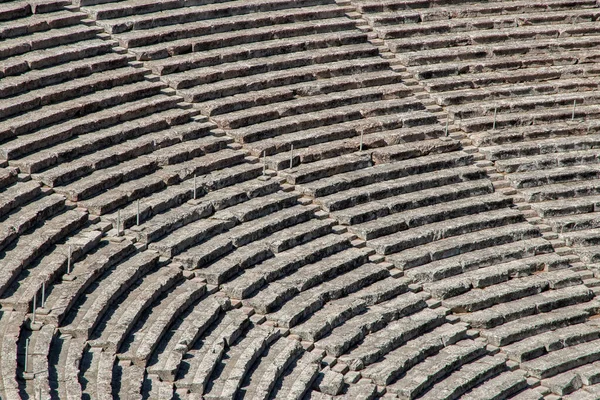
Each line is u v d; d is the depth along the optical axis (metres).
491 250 53.66
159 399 39.28
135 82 54.06
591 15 68.19
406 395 45.28
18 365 37.75
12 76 50.25
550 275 53.66
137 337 41.94
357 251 51.16
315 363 45.03
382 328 48.41
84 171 48.09
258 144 53.84
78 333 40.56
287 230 50.56
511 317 50.97
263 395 41.91
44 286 40.59
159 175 50.00
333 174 54.31
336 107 57.94
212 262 47.44
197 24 57.88
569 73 65.00
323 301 48.12
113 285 43.47
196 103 54.41
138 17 56.56
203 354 42.84
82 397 37.38
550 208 56.41
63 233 44.97
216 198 50.12
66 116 49.94
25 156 47.28
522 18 66.88
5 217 44.41
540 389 48.62
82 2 55.72
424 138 58.22
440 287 50.81
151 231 46.72
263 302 46.38
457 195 55.66
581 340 51.19
